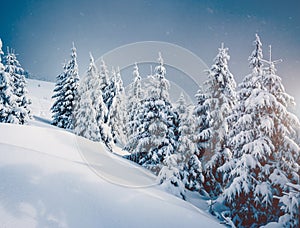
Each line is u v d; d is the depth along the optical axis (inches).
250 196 385.4
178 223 257.4
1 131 401.1
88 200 249.1
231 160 442.3
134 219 242.1
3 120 859.4
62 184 262.2
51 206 220.7
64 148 411.5
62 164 313.3
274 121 401.4
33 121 1138.0
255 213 376.2
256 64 511.8
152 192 333.4
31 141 390.3
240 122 410.6
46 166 292.7
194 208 345.7
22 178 250.8
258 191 359.9
